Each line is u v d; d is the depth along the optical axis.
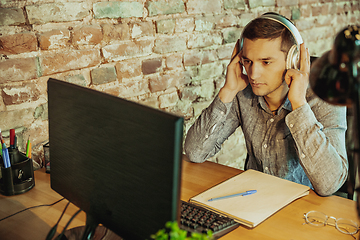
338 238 0.78
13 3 1.08
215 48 1.78
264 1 1.97
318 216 0.87
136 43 1.44
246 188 1.00
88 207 0.68
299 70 1.12
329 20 2.50
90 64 1.31
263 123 1.28
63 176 0.74
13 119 1.14
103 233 0.78
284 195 0.96
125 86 1.44
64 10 1.20
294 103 1.07
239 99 1.35
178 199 0.52
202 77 1.76
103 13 1.31
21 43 1.11
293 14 2.17
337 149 1.08
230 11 1.81
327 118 1.14
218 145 1.38
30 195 1.01
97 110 0.62
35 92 1.18
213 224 0.79
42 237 0.79
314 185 1.01
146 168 0.54
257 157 1.30
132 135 0.56
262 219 0.83
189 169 1.21
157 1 1.48
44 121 1.22
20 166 1.01
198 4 1.65
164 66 1.57
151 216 0.54
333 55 0.50
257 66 1.08
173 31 1.57
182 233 0.47
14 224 0.85
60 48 1.22
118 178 0.59
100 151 0.62
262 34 1.03
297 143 1.05
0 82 1.09
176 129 0.49
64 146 0.73
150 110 0.53
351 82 0.48
